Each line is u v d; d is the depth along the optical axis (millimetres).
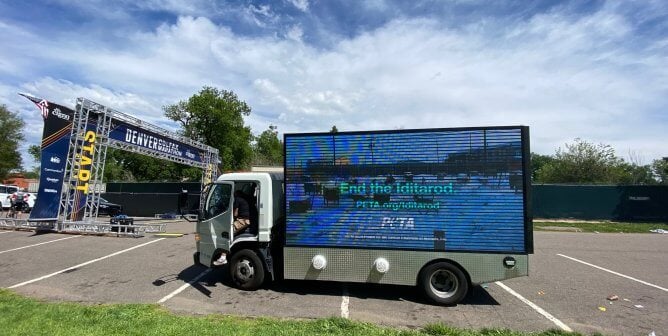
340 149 6695
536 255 11516
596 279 8328
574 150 34625
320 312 5891
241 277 7152
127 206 26453
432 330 4992
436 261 6324
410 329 5168
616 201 23406
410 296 6797
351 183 6633
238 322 5250
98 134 15734
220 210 7418
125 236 14305
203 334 4582
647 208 23094
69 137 15000
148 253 10914
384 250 6465
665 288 7590
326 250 6664
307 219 6754
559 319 5711
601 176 33250
